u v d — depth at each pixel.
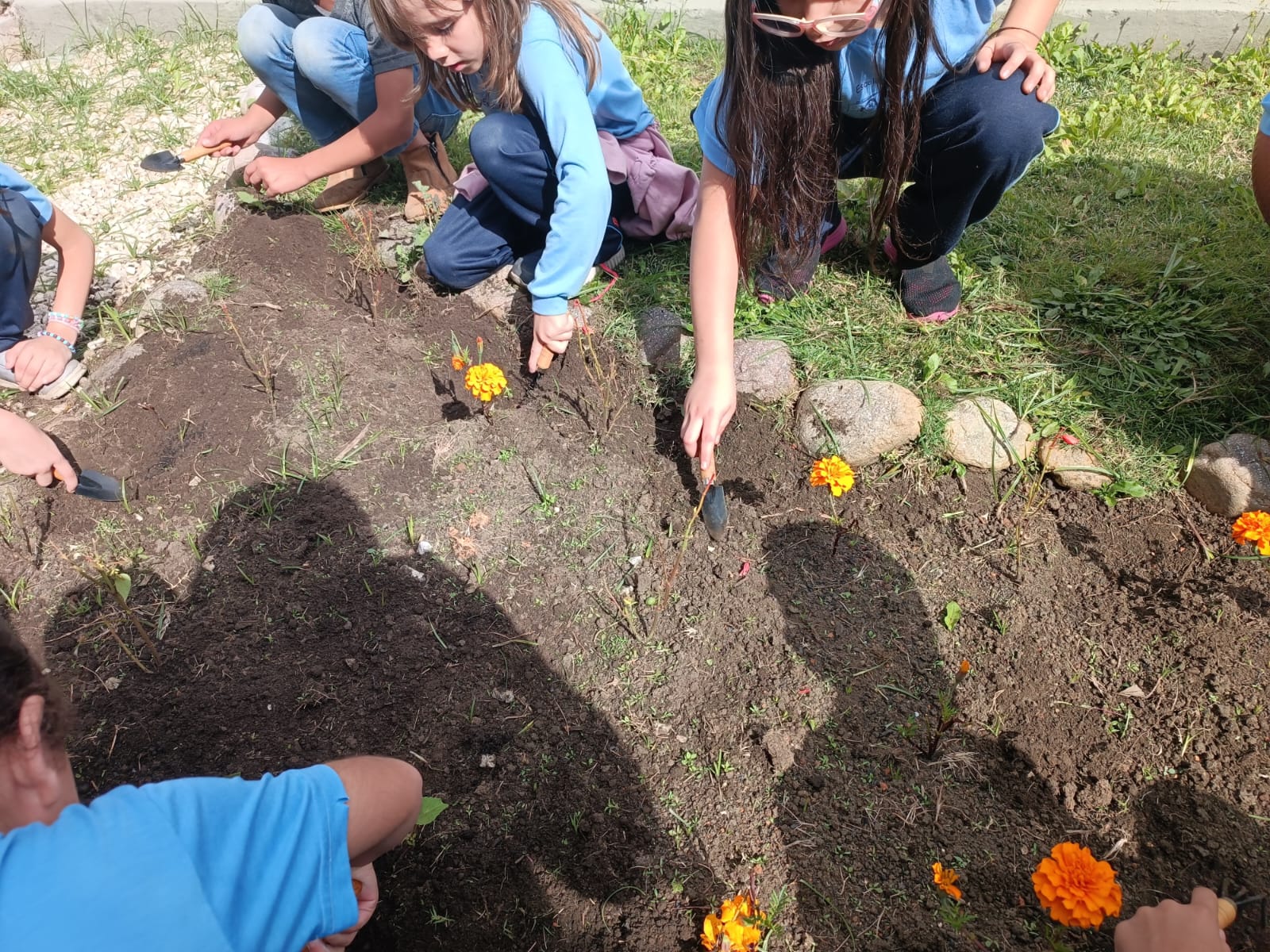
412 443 2.55
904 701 2.03
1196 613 2.13
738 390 2.62
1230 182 3.30
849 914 1.73
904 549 2.31
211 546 2.30
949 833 1.83
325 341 2.82
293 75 3.25
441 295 3.04
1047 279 2.92
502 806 1.89
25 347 2.66
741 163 2.14
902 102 2.22
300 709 2.02
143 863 1.08
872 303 2.86
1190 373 2.59
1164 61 4.08
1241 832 1.80
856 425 2.46
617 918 1.75
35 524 2.36
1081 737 1.96
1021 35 2.45
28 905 1.02
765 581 2.24
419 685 2.07
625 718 2.02
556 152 2.55
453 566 2.29
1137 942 1.40
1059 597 2.20
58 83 4.27
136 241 3.34
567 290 2.56
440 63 2.52
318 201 3.35
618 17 4.55
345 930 1.42
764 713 2.01
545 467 2.51
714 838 1.84
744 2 1.95
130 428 2.57
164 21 4.75
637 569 2.28
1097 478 2.39
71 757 1.94
